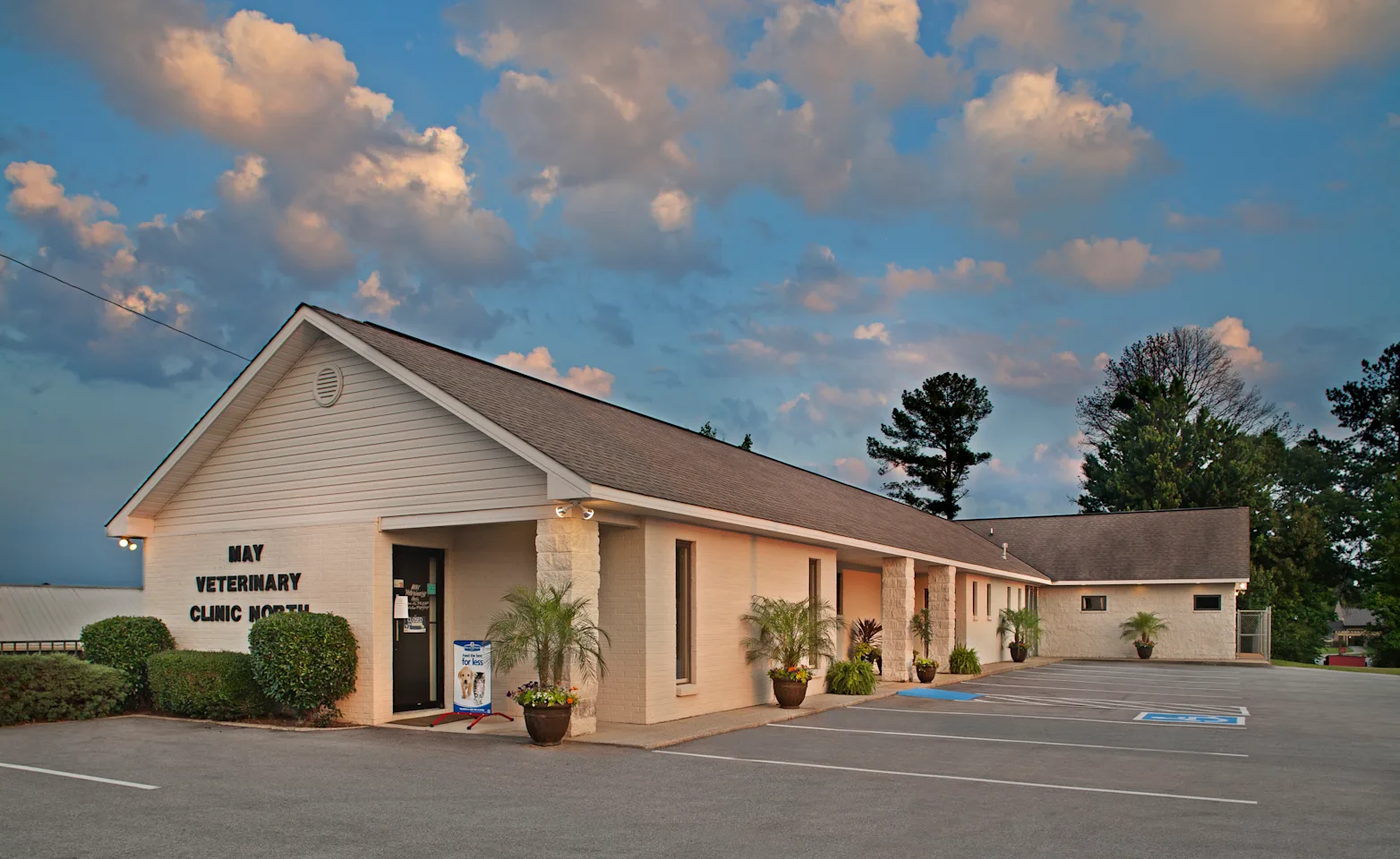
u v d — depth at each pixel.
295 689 13.96
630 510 13.95
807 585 20.39
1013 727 15.54
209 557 16.73
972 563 29.17
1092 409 64.88
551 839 7.73
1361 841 7.96
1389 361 65.44
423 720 14.73
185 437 16.56
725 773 10.77
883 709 18.17
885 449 62.88
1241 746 13.54
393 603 15.13
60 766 10.90
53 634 24.70
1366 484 64.75
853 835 8.00
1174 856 7.45
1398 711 18.78
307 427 15.86
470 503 13.97
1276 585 52.03
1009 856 7.39
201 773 10.47
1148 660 38.03
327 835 7.80
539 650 12.79
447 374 14.95
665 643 15.09
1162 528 41.62
